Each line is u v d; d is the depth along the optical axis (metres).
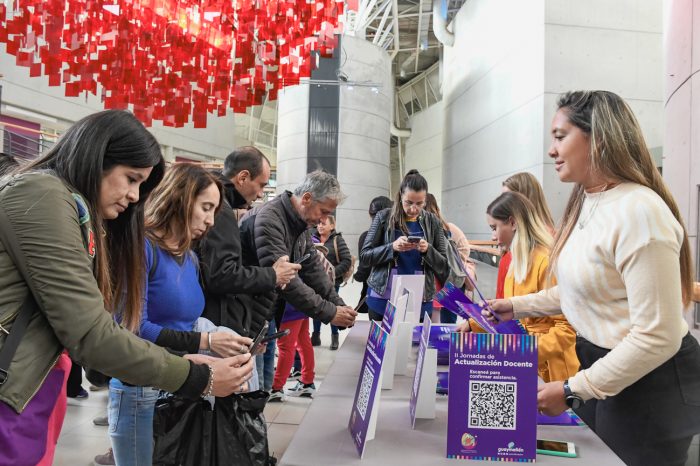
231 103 5.80
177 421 1.01
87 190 0.82
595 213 0.98
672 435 0.95
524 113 6.92
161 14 5.18
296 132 12.68
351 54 12.52
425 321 1.03
